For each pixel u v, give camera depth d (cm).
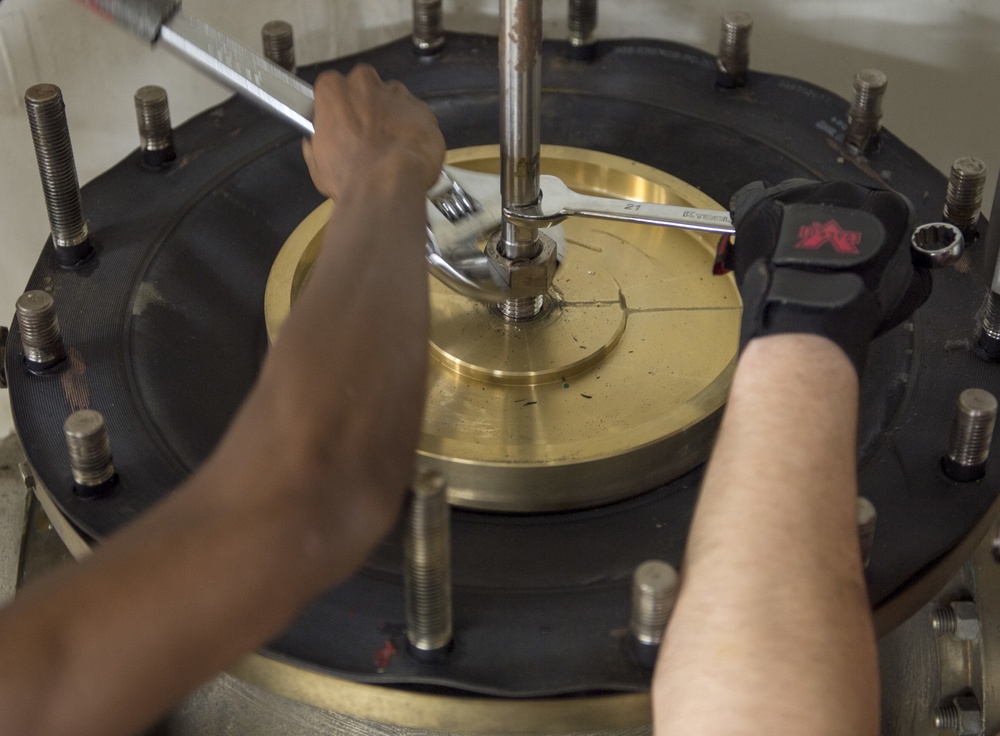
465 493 64
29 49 94
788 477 41
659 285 78
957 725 66
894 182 83
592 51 95
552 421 68
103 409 66
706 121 89
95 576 31
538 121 64
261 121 89
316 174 60
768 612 38
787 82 93
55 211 73
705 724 38
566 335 73
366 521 34
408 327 38
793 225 49
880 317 49
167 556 31
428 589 50
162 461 63
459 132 90
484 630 55
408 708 53
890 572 58
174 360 71
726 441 44
